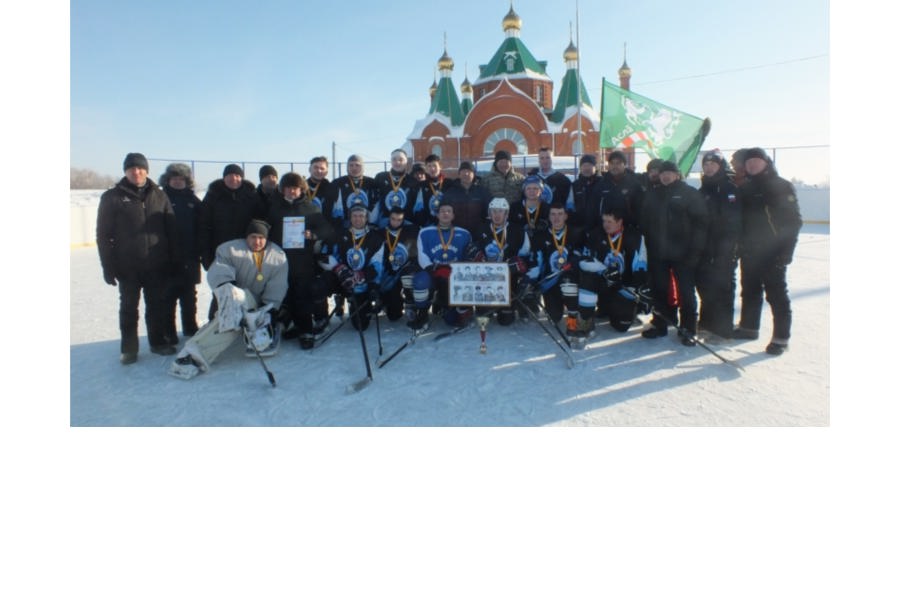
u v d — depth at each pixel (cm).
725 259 534
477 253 582
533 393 434
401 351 538
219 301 488
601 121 933
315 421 393
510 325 619
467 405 415
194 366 480
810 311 692
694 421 385
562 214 571
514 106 3019
